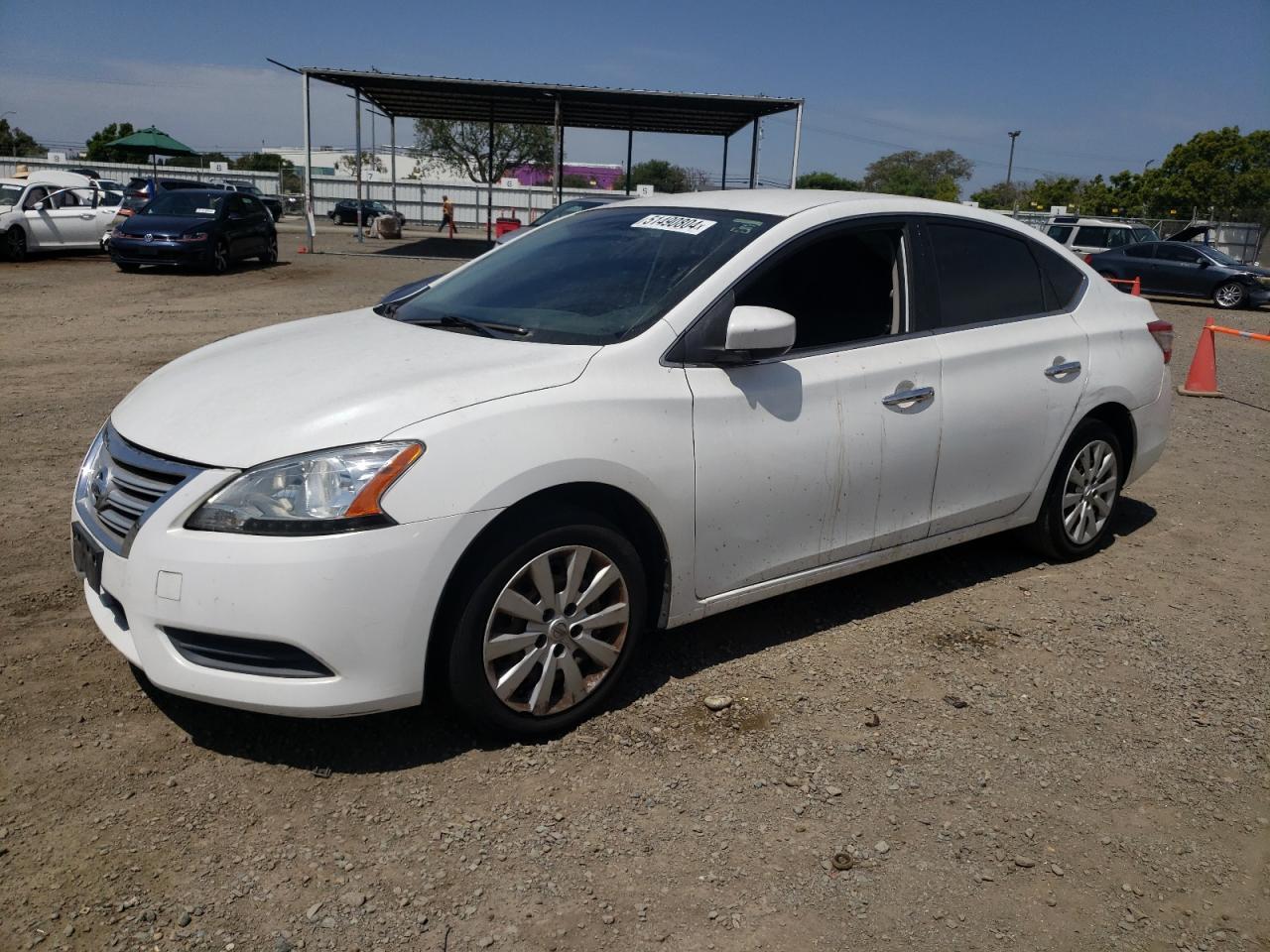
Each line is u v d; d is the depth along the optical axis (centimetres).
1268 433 821
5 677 341
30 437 655
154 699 333
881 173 8156
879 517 395
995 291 439
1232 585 478
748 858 269
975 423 416
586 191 5231
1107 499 497
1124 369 479
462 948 234
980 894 259
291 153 8356
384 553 275
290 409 295
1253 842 285
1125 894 262
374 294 1645
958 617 429
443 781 296
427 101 3186
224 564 271
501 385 305
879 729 336
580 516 312
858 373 377
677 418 329
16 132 6869
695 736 327
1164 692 370
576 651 323
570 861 265
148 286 1673
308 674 280
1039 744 331
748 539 356
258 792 288
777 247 365
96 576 300
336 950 232
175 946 230
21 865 254
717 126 3441
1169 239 2492
